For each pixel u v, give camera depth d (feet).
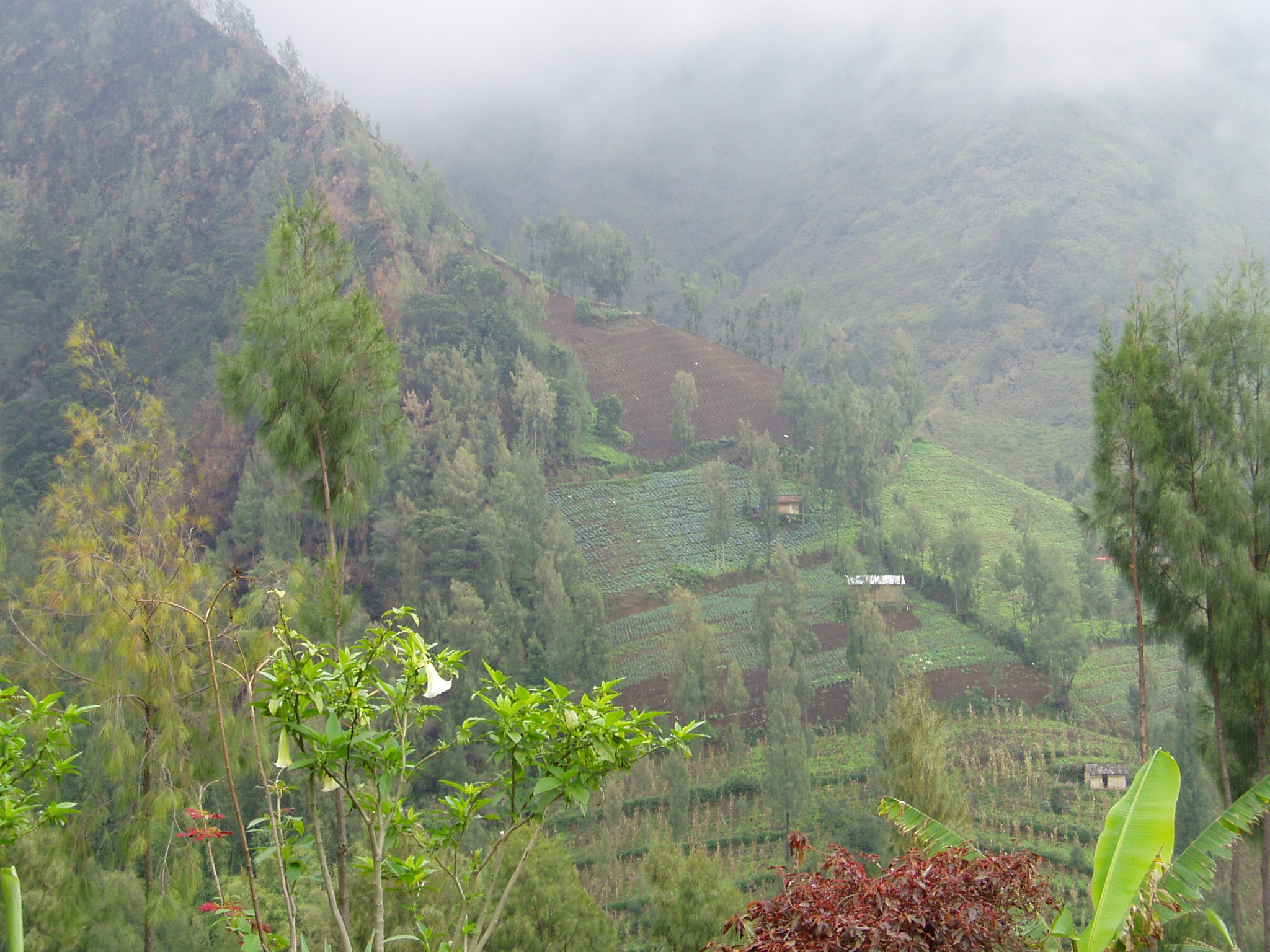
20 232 563.48
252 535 290.15
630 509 372.17
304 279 43.83
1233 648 55.31
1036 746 205.16
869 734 214.28
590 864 170.71
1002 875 23.29
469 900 27.30
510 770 27.68
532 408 386.93
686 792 176.65
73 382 408.05
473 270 456.45
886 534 352.49
